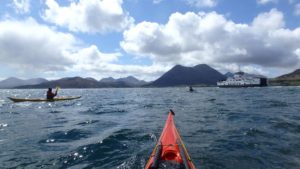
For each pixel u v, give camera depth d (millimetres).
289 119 19188
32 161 10828
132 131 15898
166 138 11422
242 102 37188
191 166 8117
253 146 12133
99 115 25547
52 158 11133
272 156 10680
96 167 9945
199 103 37844
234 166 9680
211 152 11336
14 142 14008
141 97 65375
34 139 14648
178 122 19484
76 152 11836
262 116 21141
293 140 13023
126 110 30031
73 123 20297
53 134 15883
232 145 12383
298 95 56312
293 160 10188
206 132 15453
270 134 14383
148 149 11898
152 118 22500
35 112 28750
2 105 38406
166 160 8289
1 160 10977
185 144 12750
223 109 27625
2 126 19188
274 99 42938
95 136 15031
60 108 33312
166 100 48531
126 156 11000
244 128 16203
